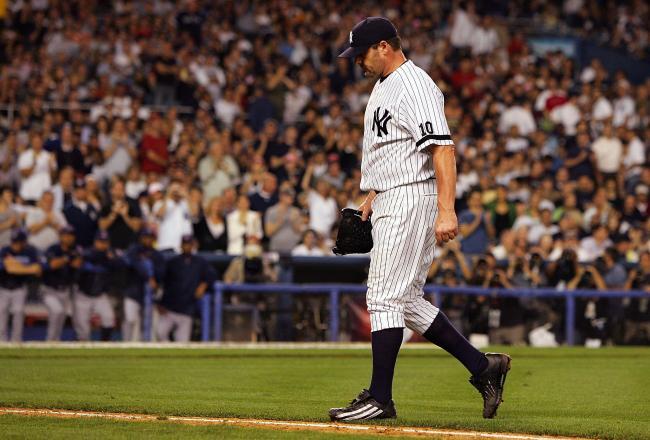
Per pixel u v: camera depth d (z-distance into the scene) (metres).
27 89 69.31
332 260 52.62
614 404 24.64
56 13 76.94
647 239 59.72
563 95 79.06
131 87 71.50
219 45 79.12
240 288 49.09
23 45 75.81
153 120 63.25
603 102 79.56
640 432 19.27
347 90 77.25
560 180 67.00
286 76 75.25
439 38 91.94
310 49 82.12
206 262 48.84
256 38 81.56
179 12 80.19
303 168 64.88
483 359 20.80
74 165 59.81
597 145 72.19
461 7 90.12
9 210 51.34
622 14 102.25
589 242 59.25
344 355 39.88
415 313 20.69
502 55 88.12
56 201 55.84
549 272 53.47
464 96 80.12
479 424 19.73
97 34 76.50
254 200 57.34
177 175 56.25
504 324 50.72
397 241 20.06
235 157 64.00
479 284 51.78
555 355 40.97
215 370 32.59
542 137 73.50
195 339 48.81
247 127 66.25
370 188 20.50
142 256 48.38
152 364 34.62
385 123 20.17
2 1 55.69
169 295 48.31
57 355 37.97
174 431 18.73
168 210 53.81
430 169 20.33
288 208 55.69
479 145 71.38
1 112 66.94
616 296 51.72
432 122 19.73
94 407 21.95
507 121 76.50
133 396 24.56
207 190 61.25
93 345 44.03
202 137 66.50
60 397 23.88
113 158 61.75
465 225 57.12
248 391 26.48
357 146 68.31
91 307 48.00
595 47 98.06
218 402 23.39
